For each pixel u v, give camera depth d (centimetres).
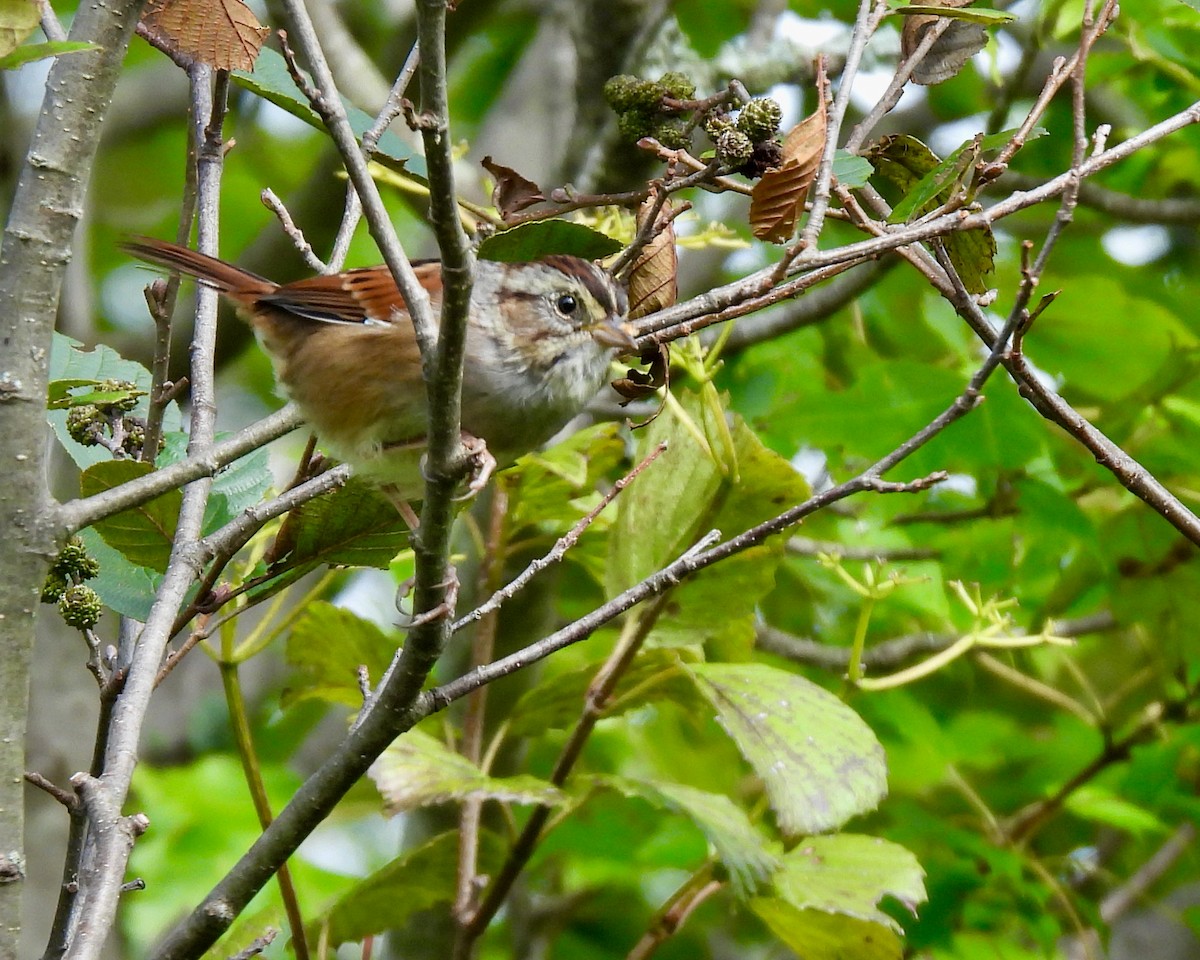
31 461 590
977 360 1244
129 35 617
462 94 1997
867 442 1185
